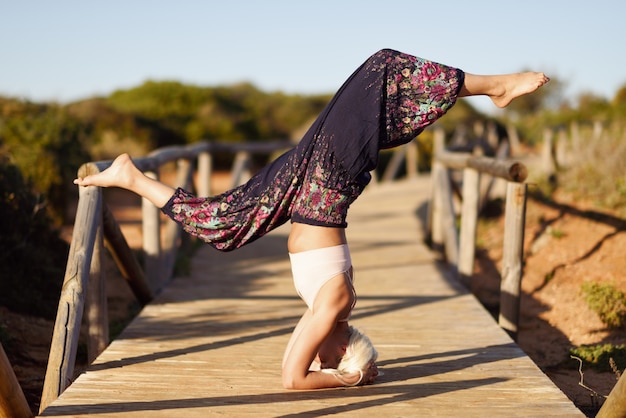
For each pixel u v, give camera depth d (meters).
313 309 3.34
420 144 20.34
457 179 11.82
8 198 6.09
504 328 5.11
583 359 4.75
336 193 3.22
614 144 9.66
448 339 4.51
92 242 3.95
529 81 3.10
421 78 3.12
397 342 4.44
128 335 4.48
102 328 4.30
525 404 3.31
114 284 6.97
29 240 6.34
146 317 5.00
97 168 4.06
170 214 3.41
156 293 5.84
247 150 11.93
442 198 7.88
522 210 5.01
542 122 26.11
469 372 3.81
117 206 13.69
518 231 5.03
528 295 6.53
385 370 3.84
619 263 6.53
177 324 4.81
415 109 3.13
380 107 3.12
